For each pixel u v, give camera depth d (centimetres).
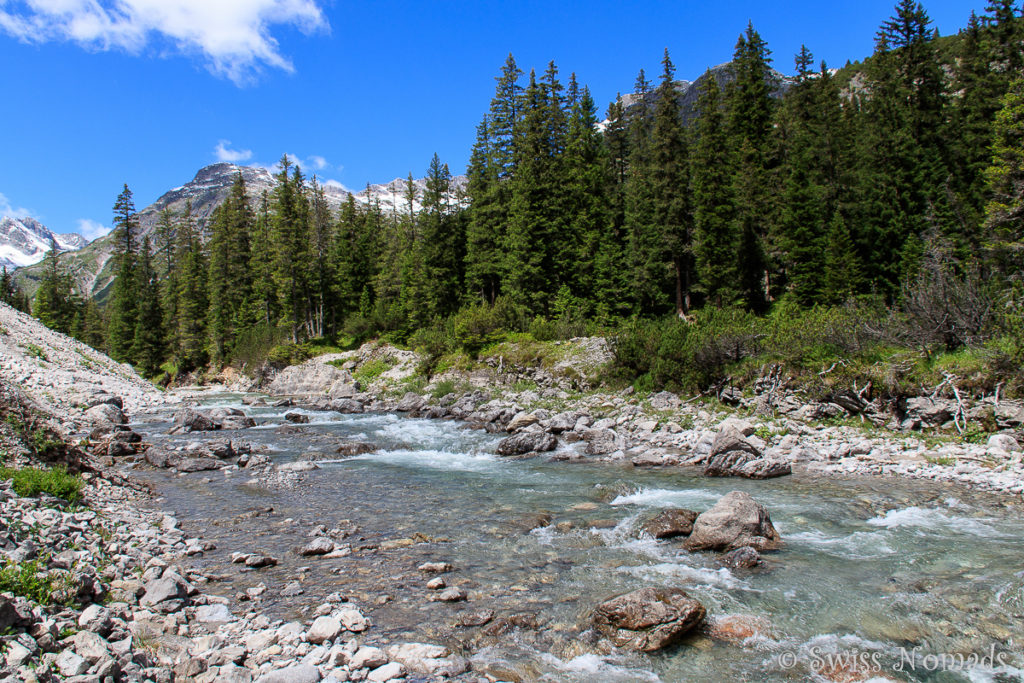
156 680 532
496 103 5516
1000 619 703
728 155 5050
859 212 4203
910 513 1167
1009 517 1125
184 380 7212
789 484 1442
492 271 4959
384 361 4959
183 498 1390
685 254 4666
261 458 1884
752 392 2330
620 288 4488
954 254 2864
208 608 732
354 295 6731
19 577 630
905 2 4634
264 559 920
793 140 5034
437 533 1098
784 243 4234
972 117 4144
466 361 4016
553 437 2102
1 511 829
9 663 474
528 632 696
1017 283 2084
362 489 1484
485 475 1661
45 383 2838
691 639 677
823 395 2089
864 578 843
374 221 7738
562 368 3319
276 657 612
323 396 4491
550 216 4728
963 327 2005
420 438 2416
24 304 10044
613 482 1529
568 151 5200
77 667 493
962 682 578
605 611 705
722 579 852
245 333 6656
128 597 722
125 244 8325
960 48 5306
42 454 1310
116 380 3747
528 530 1113
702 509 1234
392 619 727
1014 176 2712
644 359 2892
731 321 2723
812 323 2336
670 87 4991
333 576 873
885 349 2136
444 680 584
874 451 1698
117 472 1576
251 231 7300
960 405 1773
